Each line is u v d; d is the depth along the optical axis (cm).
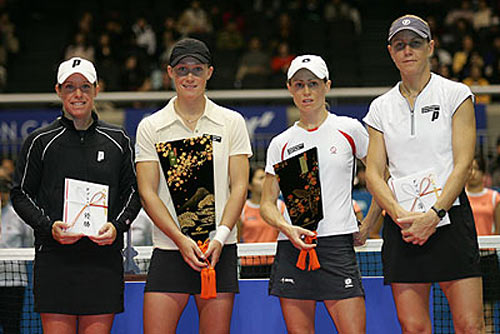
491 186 988
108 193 511
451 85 497
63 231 494
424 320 487
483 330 477
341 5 1931
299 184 529
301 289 513
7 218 762
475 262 480
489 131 1127
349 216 523
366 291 618
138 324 614
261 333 617
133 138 1145
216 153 524
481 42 1623
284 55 1594
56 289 497
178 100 531
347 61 1703
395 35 503
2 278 645
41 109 1303
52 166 509
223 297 507
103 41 1647
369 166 513
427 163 489
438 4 1941
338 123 534
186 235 516
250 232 832
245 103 1246
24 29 1912
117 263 512
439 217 468
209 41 1739
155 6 1972
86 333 503
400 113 504
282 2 2023
